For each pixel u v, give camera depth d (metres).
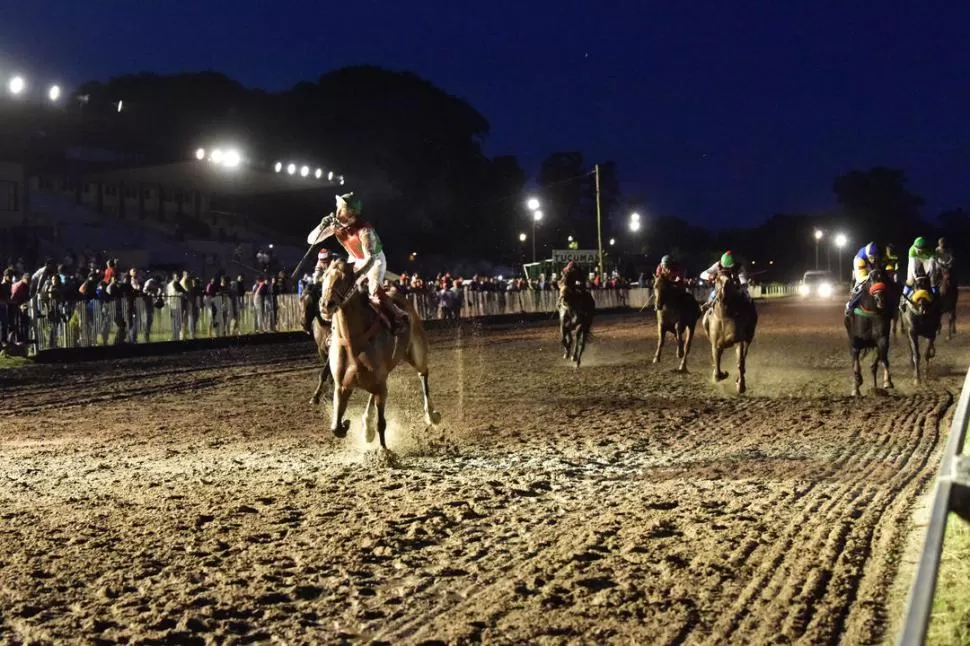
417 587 6.09
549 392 16.72
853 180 128.75
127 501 8.55
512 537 7.23
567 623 5.47
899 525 7.41
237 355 25.30
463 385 18.02
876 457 10.31
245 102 73.62
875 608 5.64
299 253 52.66
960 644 5.05
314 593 6.02
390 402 15.62
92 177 47.59
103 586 6.11
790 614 5.56
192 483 9.34
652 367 20.89
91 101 52.56
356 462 10.40
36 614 5.68
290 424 13.47
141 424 13.70
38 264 34.38
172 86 71.69
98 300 24.33
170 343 26.16
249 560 6.66
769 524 7.51
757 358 22.48
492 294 42.00
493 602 5.82
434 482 9.24
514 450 11.04
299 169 55.34
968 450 10.11
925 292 16.67
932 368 19.53
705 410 14.10
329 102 74.12
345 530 7.41
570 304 21.08
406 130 75.44
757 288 79.44
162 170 47.28
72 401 16.39
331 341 10.06
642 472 9.67
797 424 12.65
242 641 5.27
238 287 30.05
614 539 7.13
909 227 125.75
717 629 5.36
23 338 22.31
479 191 79.31
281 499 8.53
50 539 7.24
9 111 37.00
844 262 122.88
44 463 10.70
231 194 55.59
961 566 6.30
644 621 5.49
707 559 6.59
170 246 44.16
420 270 66.00
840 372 19.20
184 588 6.09
